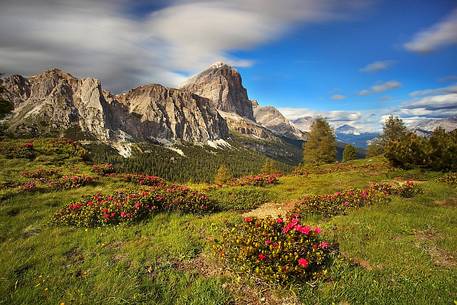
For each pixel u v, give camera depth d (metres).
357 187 22.77
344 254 9.26
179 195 16.09
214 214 14.91
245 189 21.19
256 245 8.22
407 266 8.34
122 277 8.01
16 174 20.33
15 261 8.80
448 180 21.58
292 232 9.05
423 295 6.93
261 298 7.26
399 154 28.34
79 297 7.11
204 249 9.85
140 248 9.93
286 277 7.35
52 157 25.66
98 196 15.02
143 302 7.01
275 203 18.86
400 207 14.80
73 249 9.95
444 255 9.31
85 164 25.81
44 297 7.16
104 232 11.37
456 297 6.84
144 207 13.52
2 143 27.05
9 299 7.01
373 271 8.10
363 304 6.82
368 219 12.80
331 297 7.03
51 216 12.99
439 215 13.29
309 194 20.84
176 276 8.13
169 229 11.93
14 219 12.62
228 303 7.11
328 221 13.24
